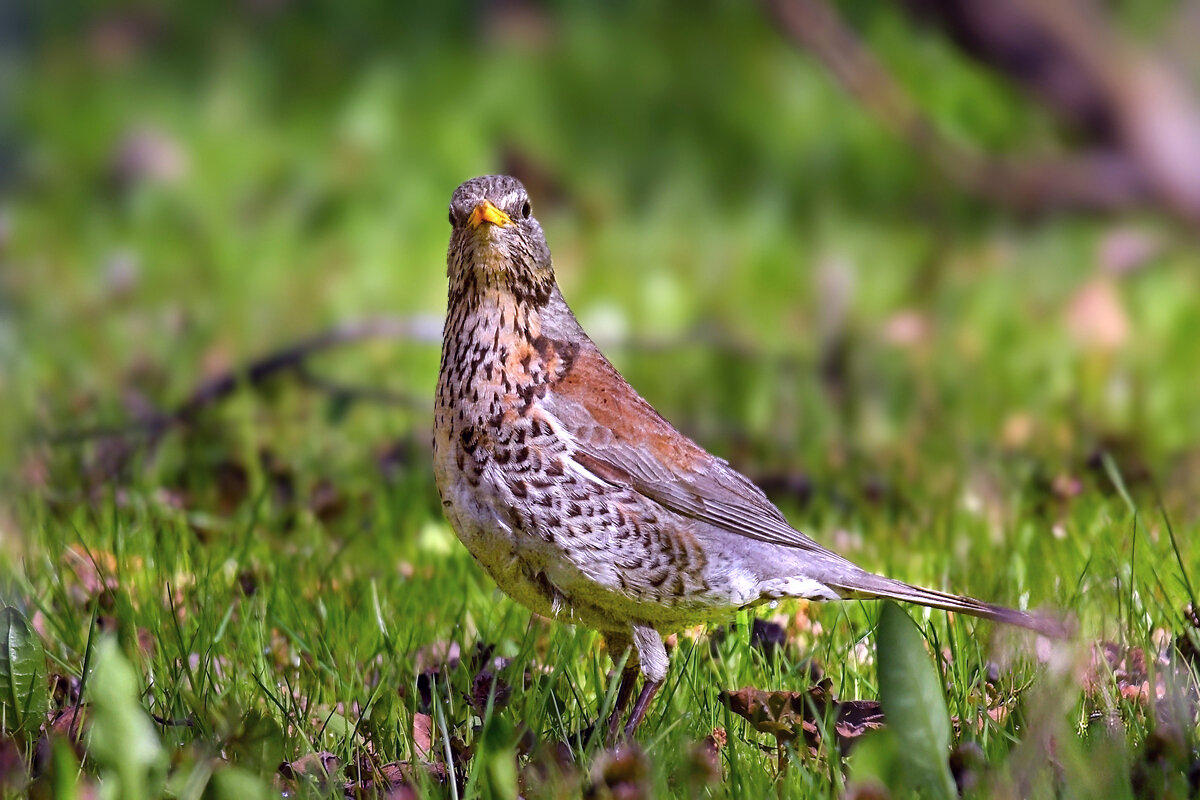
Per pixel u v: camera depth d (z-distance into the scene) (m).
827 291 16.53
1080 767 5.89
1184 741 6.30
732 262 18.52
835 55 20.56
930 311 17.00
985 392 13.99
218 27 24.17
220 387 11.71
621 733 7.06
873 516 10.52
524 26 23.42
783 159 21.16
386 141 20.50
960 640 7.75
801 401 13.58
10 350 14.49
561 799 6.08
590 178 20.61
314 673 7.43
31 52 23.91
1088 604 7.85
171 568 8.57
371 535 10.03
